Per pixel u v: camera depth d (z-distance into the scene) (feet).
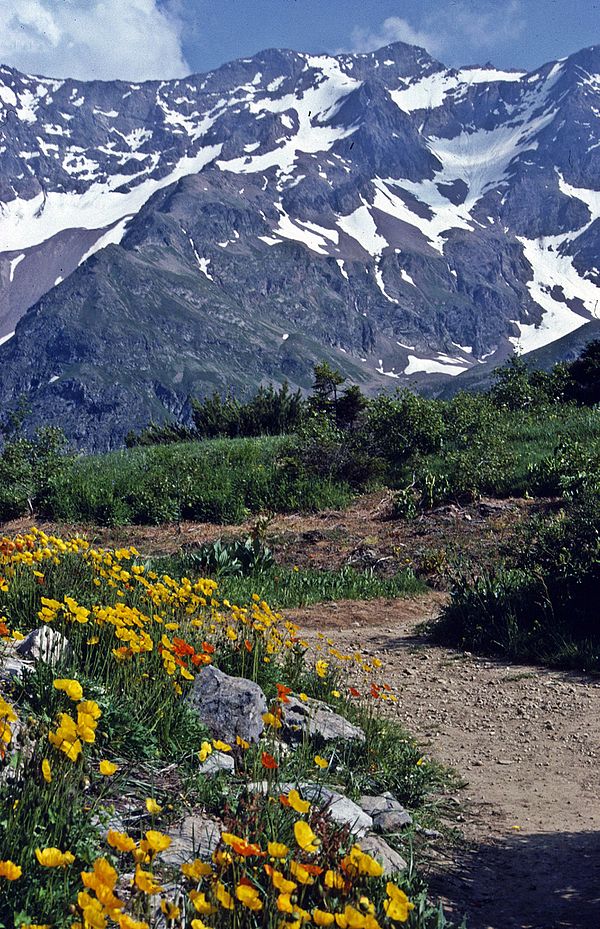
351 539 53.01
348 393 88.79
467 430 74.33
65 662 15.90
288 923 8.05
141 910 8.59
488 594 34.32
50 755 11.32
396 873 12.20
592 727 22.97
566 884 13.47
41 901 8.83
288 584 44.01
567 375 101.14
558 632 31.27
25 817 10.10
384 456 70.23
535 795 18.15
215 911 8.38
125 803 12.54
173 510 62.85
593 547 34.32
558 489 57.36
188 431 113.60
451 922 11.67
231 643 21.38
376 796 16.42
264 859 10.35
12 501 67.10
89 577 24.18
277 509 63.05
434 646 32.73
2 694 14.10
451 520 53.72
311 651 30.30
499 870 14.15
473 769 19.95
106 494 65.87
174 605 22.30
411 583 44.14
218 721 16.07
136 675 16.14
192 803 13.21
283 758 15.84
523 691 26.48
